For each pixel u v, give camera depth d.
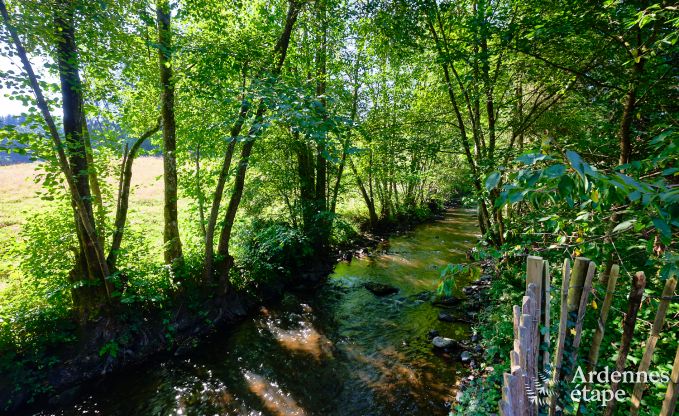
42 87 6.05
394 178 17.77
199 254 9.66
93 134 7.43
